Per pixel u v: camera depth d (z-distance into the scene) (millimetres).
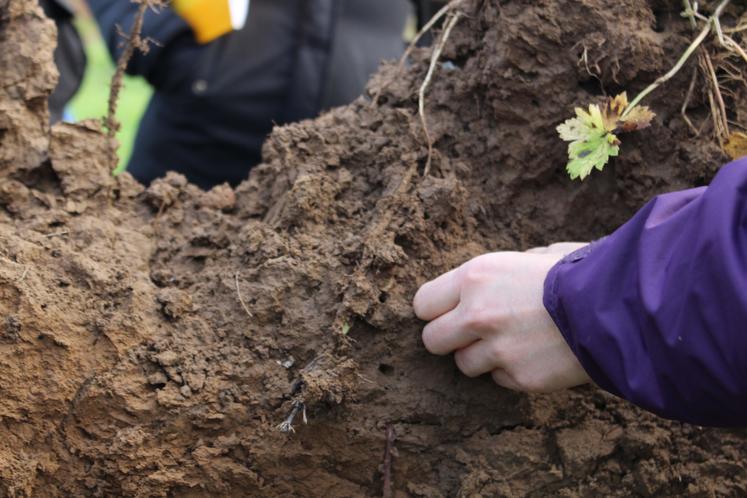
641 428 1423
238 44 2646
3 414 1251
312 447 1348
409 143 1492
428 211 1411
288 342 1346
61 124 1498
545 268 1237
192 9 2543
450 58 1581
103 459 1291
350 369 1302
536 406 1394
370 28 2797
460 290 1279
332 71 2701
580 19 1438
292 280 1369
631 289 1121
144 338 1332
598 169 1395
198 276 1428
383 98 1599
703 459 1437
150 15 2582
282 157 1518
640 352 1105
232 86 2670
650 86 1384
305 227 1430
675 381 1077
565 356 1221
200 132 2752
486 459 1381
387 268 1352
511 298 1231
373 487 1389
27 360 1270
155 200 1515
